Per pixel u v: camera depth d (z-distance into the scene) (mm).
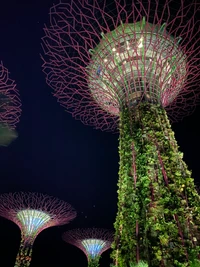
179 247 5227
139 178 6285
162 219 5527
